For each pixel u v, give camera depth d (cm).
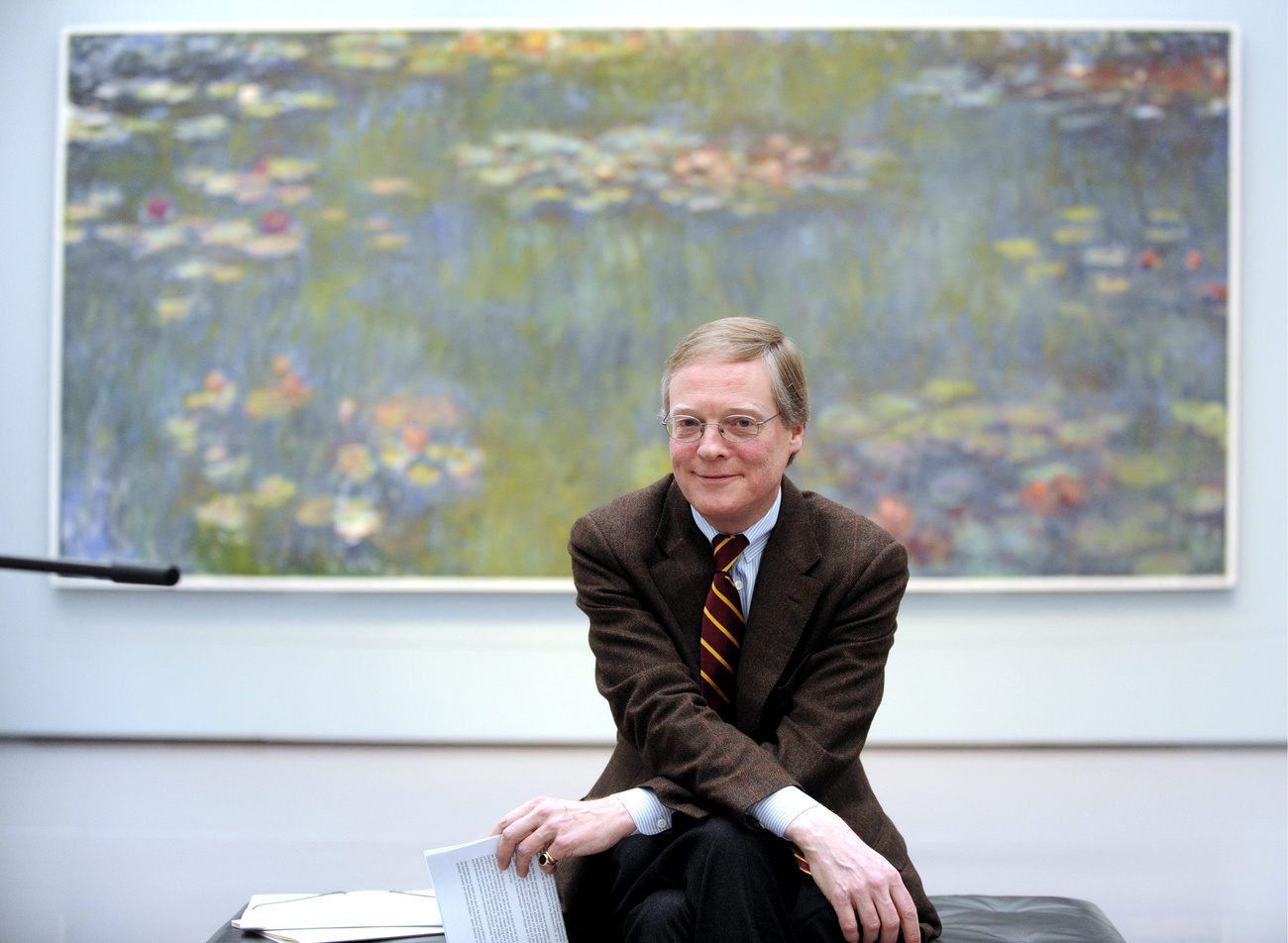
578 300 510
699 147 508
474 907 176
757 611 193
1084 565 506
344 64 511
